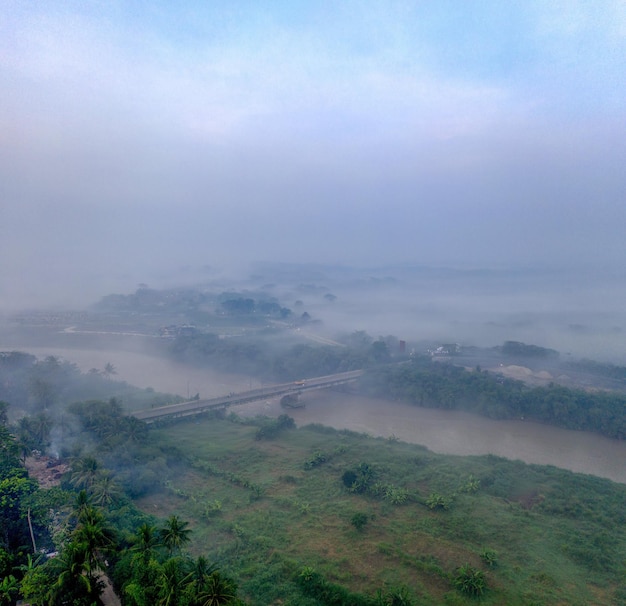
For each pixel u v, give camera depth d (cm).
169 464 16412
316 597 10106
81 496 10575
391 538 12381
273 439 19400
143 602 7825
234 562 11231
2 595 8244
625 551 11994
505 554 11819
